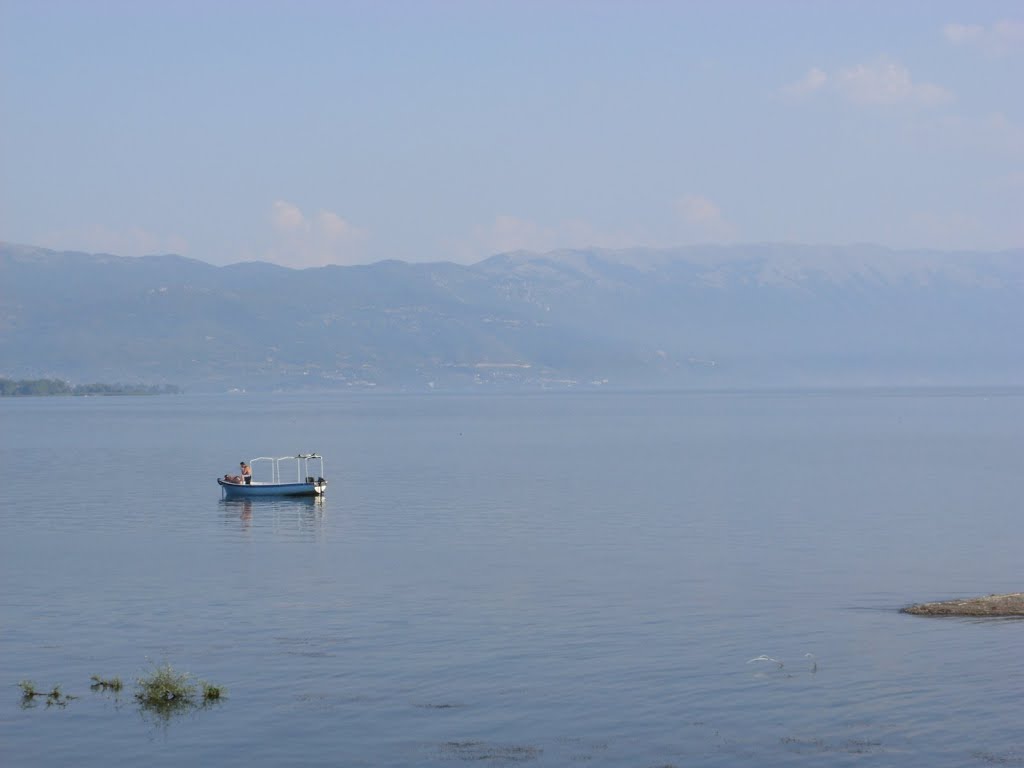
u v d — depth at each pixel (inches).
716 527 2682.1
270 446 6028.5
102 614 1779.0
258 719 1309.1
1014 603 1743.4
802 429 7455.7
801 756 1192.8
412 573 2095.2
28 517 2947.8
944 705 1328.7
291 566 2178.9
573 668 1477.6
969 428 7401.6
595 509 3038.9
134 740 1256.8
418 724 1288.1
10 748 1240.2
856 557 2249.0
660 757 1194.0
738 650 1550.2
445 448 5713.6
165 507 3157.0
